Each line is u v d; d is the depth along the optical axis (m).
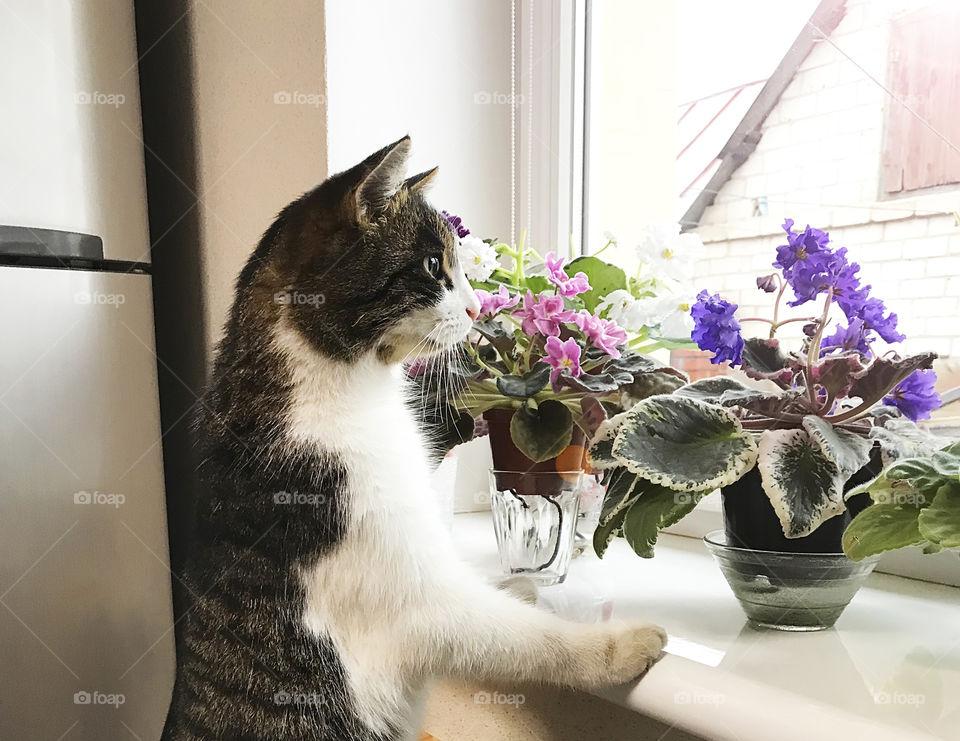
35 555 1.09
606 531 0.75
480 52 1.24
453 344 0.86
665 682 0.65
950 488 0.58
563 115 1.25
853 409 0.70
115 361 1.19
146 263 1.27
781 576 0.71
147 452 1.26
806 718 0.55
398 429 0.82
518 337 0.97
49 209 1.12
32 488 1.08
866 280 0.95
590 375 0.87
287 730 0.73
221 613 0.76
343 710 0.73
